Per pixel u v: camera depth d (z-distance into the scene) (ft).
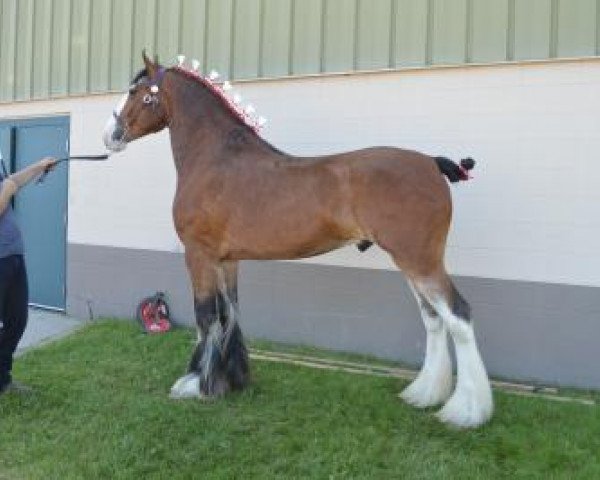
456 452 12.93
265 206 14.75
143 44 22.98
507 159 17.12
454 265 17.79
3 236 14.71
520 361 17.21
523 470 12.30
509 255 17.21
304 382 16.74
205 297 15.79
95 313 23.94
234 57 21.08
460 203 17.69
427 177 13.73
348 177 13.94
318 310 19.77
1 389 15.62
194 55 21.86
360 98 18.98
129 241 23.17
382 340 18.92
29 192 25.72
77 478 12.12
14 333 15.40
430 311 15.08
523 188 16.98
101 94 23.73
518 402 15.37
